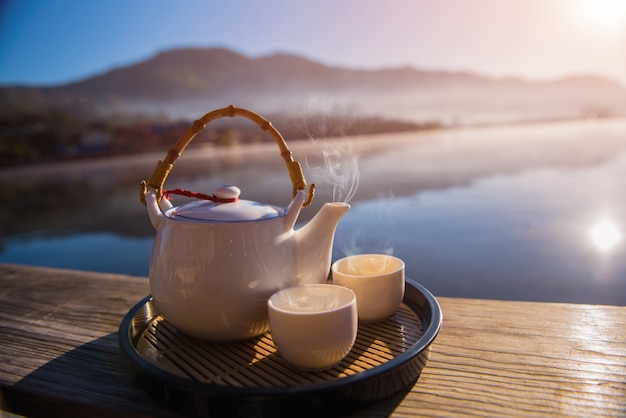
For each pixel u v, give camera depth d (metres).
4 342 0.69
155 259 0.56
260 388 0.43
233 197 0.60
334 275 0.64
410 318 0.66
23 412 0.55
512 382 0.50
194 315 0.54
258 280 0.53
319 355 0.48
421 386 0.50
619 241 2.69
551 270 2.28
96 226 4.57
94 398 0.51
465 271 2.34
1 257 3.74
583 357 0.55
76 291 0.94
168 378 0.45
